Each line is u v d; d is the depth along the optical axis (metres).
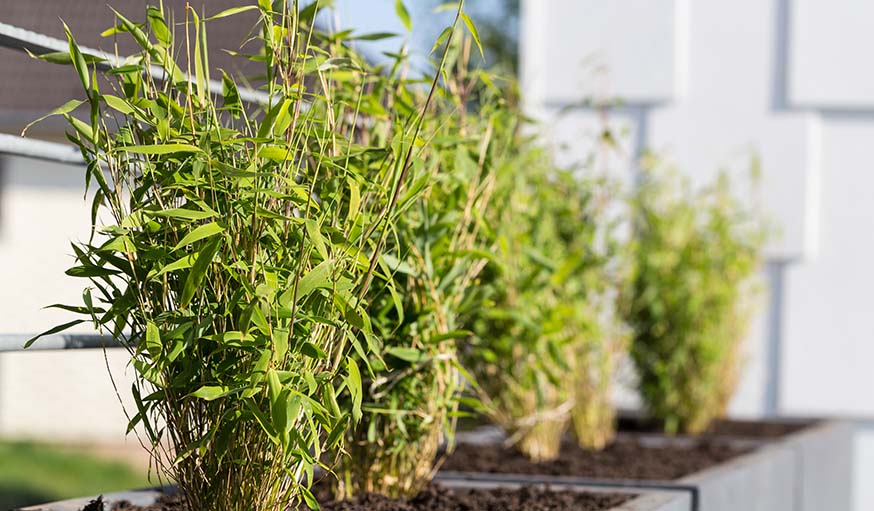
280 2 2.13
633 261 5.02
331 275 2.04
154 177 2.01
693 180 6.61
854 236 6.48
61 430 11.26
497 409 4.00
